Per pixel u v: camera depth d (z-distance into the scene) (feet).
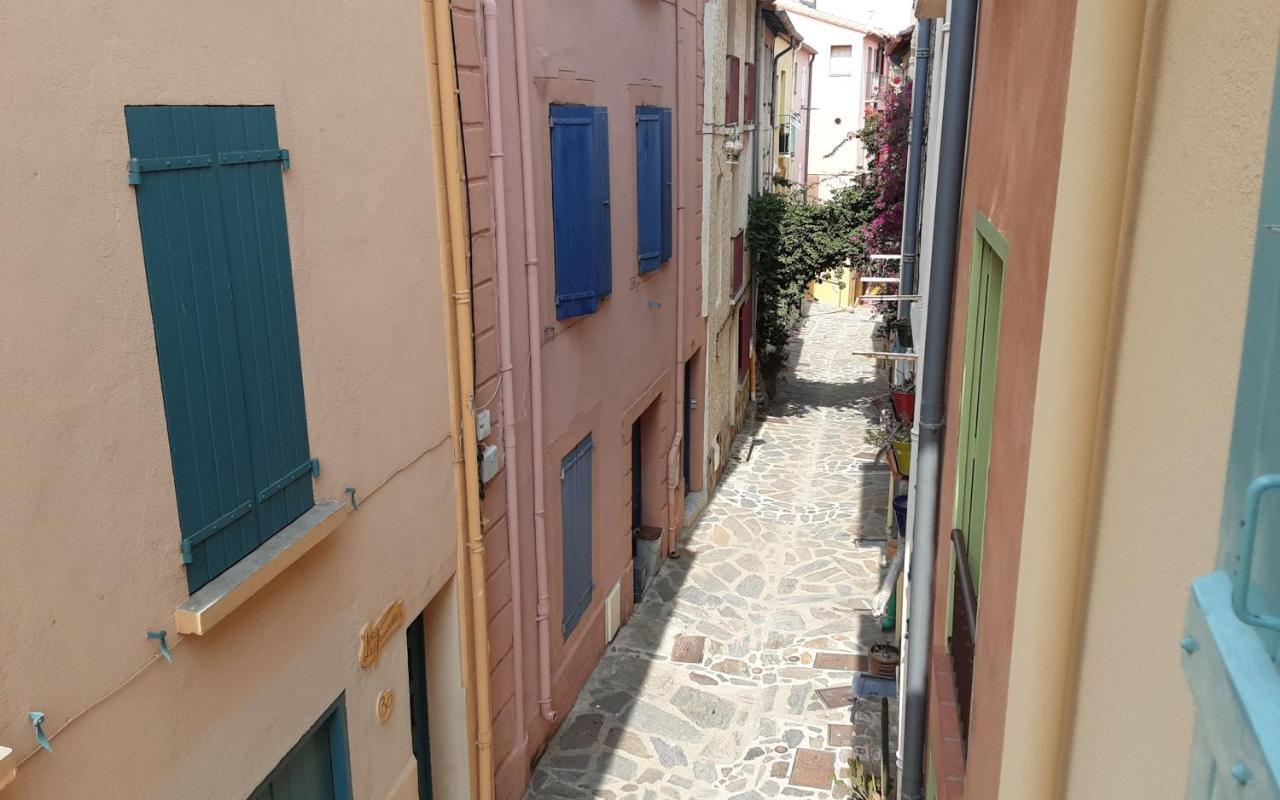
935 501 17.47
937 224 16.34
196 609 11.53
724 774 26.32
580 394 28.35
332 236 14.67
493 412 22.11
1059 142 7.18
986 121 12.80
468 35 19.81
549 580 26.89
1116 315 5.73
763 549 41.09
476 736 21.54
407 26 16.71
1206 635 3.53
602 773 26.22
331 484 14.96
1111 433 5.71
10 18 9.07
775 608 35.68
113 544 10.56
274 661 13.69
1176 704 4.31
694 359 44.24
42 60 9.43
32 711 9.61
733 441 56.59
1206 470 4.10
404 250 17.02
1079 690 6.19
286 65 13.34
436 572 19.11
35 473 9.54
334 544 15.12
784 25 68.03
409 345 17.39
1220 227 4.07
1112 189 5.62
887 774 24.81
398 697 17.71
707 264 43.70
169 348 11.28
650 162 33.04
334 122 14.60
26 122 9.29
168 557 11.41
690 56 38.58
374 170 15.85
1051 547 6.22
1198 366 4.27
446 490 19.34
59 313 9.74
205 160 11.74
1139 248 5.34
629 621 34.58
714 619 34.78
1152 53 5.29
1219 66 4.17
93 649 10.35
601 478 30.86
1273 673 3.15
